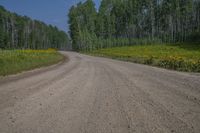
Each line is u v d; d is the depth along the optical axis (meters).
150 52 57.22
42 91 8.98
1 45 100.31
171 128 4.89
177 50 60.53
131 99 7.59
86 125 5.10
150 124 5.15
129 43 101.12
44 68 20.16
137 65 24.28
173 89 9.39
